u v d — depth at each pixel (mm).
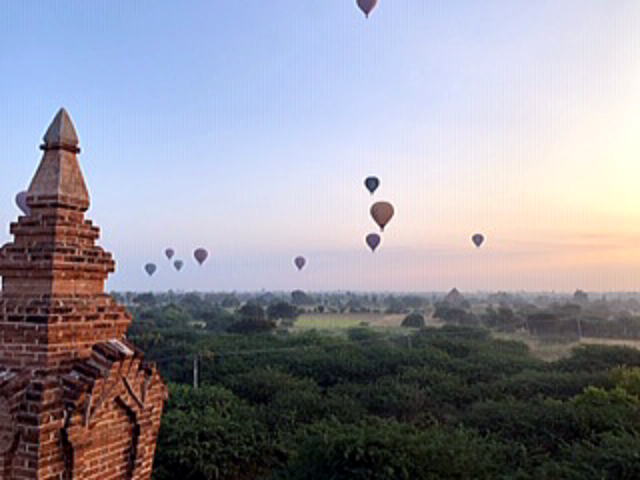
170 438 12695
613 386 18578
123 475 4922
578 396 15906
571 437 13484
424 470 10062
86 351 4820
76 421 4410
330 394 18500
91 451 4547
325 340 32938
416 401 18250
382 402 18359
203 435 13086
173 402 15695
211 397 16516
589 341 46094
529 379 20047
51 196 4844
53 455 4277
